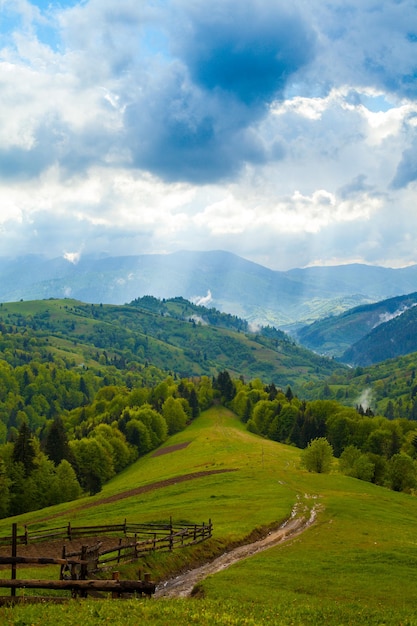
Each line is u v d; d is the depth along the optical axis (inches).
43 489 4384.8
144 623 800.9
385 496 3430.1
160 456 6496.1
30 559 961.5
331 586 1467.8
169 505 2965.1
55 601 936.3
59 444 5359.3
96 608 874.8
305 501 3034.0
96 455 5861.2
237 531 2212.1
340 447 6958.7
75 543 1914.4
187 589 1505.9
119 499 3521.2
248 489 3383.4
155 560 1665.8
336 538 2137.1
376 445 6574.8
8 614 792.3
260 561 1749.5
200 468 4626.0
